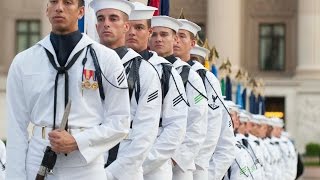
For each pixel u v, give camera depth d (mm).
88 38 16828
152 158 21297
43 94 16547
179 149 23422
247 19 118062
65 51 16672
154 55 22125
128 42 21953
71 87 16578
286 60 117688
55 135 16125
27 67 16656
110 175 19203
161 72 21906
